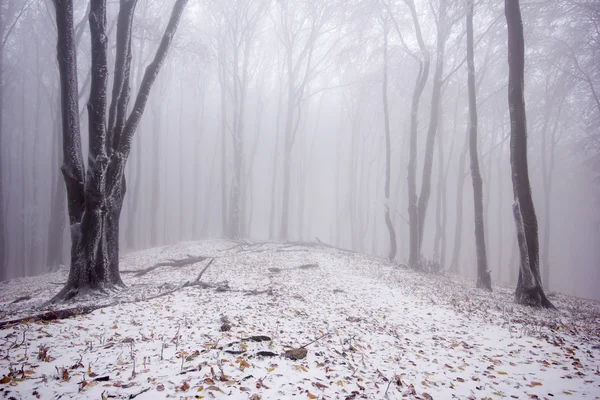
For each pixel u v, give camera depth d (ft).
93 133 29.94
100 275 30.48
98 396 12.19
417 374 16.63
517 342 21.88
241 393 12.85
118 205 33.76
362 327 23.95
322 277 43.57
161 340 18.48
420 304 32.07
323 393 13.55
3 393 12.01
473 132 47.93
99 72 29.73
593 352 20.16
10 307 28.99
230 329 20.54
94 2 29.30
